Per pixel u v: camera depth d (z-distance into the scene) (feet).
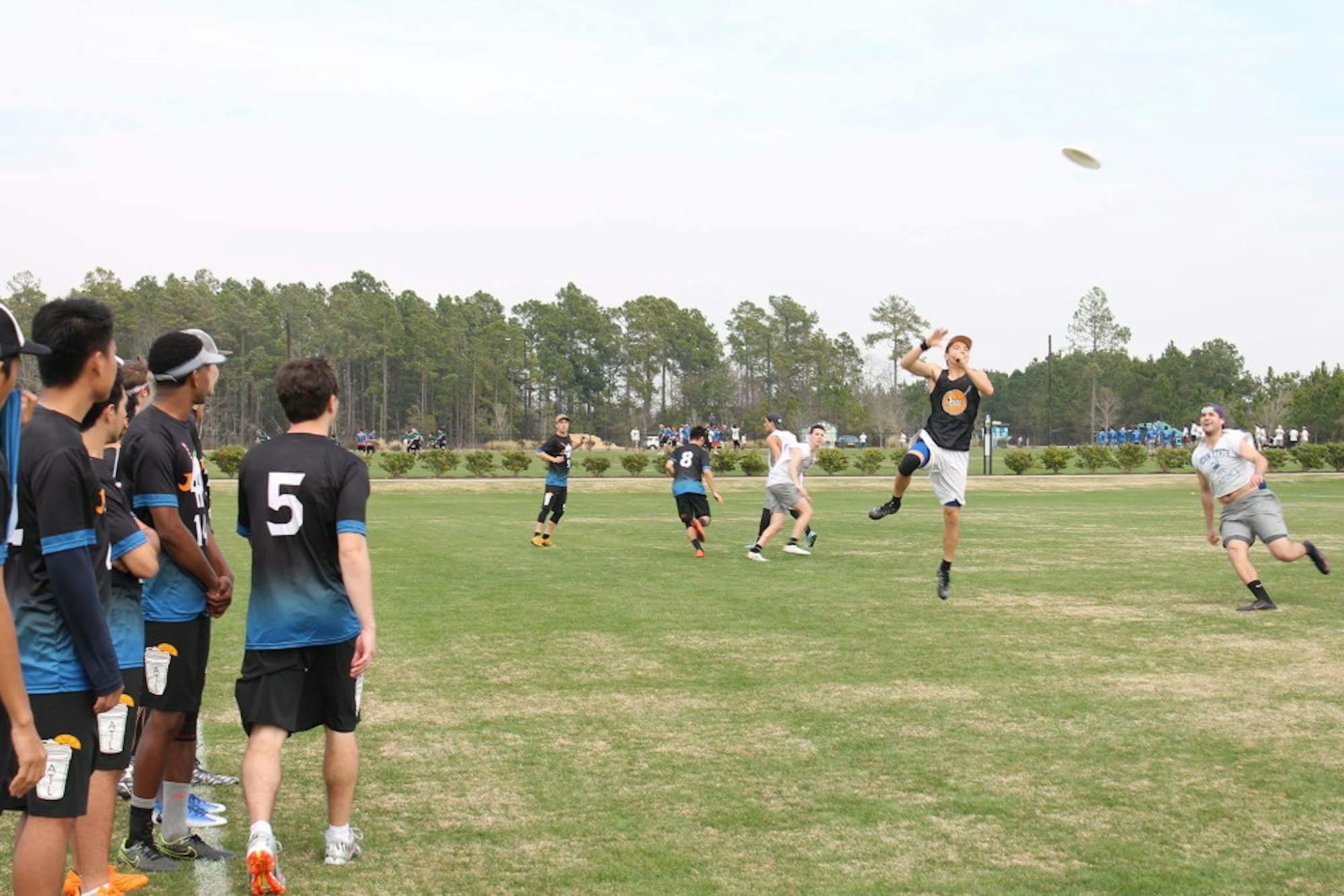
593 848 16.03
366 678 27.14
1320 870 15.11
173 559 15.76
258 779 14.53
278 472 14.89
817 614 36.50
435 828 16.89
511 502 103.60
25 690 10.62
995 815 17.38
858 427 334.44
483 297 451.94
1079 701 24.70
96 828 13.99
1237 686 26.07
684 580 45.01
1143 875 14.94
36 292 300.40
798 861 15.48
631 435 366.02
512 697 25.22
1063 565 50.42
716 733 22.12
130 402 18.49
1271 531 37.27
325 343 353.31
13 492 10.68
